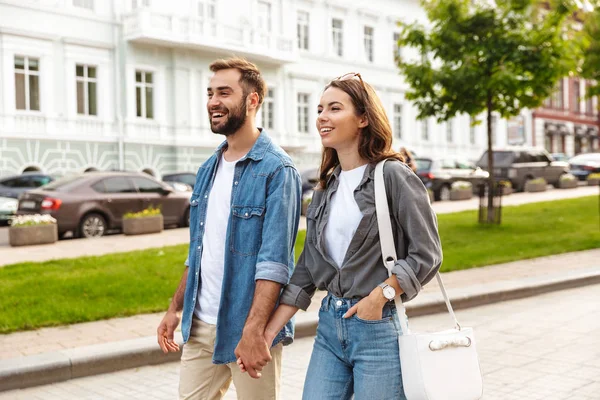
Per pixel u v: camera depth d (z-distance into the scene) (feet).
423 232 8.36
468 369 8.39
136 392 17.26
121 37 89.56
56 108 84.17
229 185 9.99
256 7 103.60
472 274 31.83
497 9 46.37
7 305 24.61
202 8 96.78
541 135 163.02
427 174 78.64
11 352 19.26
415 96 48.83
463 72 45.68
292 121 110.83
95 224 51.67
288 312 9.21
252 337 8.96
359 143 8.84
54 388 17.60
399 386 8.43
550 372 17.92
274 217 9.43
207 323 10.03
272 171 9.64
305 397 8.98
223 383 10.39
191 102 96.27
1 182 66.69
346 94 8.82
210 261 10.00
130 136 90.02
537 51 45.47
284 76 109.19
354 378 8.63
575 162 110.42
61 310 23.75
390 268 8.40
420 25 48.49
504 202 72.90
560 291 29.84
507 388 16.76
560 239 42.63
